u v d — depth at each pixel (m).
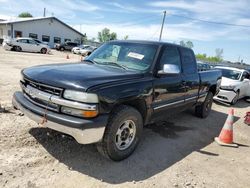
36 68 4.16
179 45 5.48
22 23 38.12
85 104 3.29
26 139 4.23
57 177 3.37
